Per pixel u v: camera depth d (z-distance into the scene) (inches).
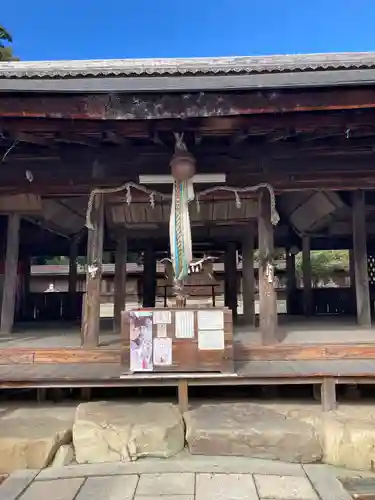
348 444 145.1
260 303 218.8
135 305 727.1
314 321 385.1
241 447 149.9
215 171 220.1
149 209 319.9
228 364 179.0
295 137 211.5
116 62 204.5
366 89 165.8
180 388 178.7
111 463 145.5
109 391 212.7
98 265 221.8
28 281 501.4
